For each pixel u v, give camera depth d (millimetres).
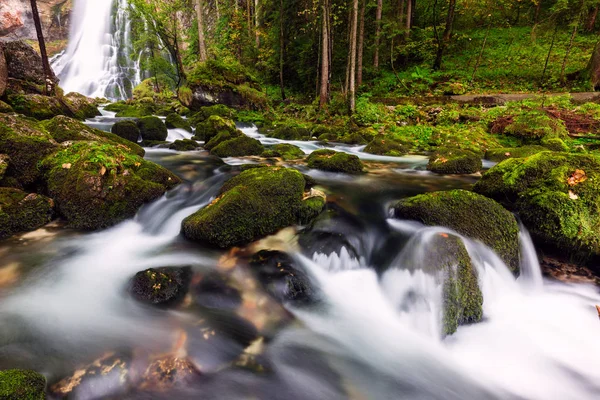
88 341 2615
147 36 22109
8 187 4355
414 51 21797
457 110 13992
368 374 2771
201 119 14570
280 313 3195
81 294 3207
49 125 6277
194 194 5602
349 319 3334
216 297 3191
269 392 2439
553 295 3943
